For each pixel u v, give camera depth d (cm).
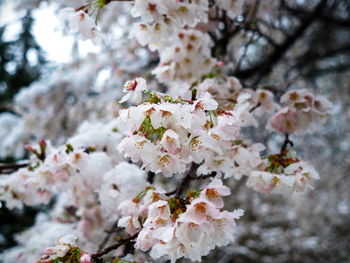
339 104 552
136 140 123
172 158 126
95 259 147
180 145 124
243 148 173
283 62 450
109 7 367
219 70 262
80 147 229
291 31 413
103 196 204
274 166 180
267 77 409
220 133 137
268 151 417
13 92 904
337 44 452
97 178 210
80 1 260
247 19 350
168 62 255
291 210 771
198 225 119
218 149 145
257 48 403
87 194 288
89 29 176
